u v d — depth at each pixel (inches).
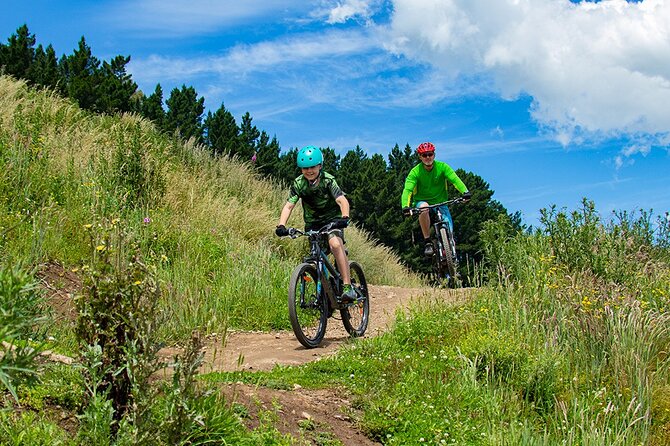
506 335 263.6
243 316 349.1
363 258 717.3
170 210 498.6
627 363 237.6
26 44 983.6
